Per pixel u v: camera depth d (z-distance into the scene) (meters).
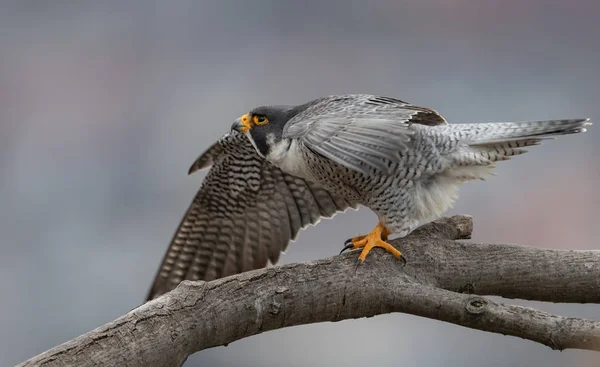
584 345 5.46
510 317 5.63
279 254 8.45
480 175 7.10
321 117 6.97
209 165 8.40
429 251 6.51
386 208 7.18
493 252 6.47
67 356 5.52
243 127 7.68
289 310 6.14
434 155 7.00
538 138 6.71
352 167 6.50
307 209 8.36
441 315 5.95
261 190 8.37
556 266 6.34
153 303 5.87
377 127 6.63
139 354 5.65
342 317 6.29
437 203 7.16
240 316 6.04
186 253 8.59
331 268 6.29
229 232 8.55
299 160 7.48
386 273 6.31
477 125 6.95
